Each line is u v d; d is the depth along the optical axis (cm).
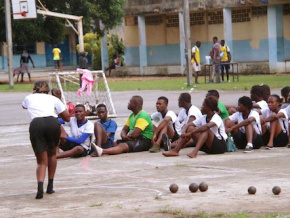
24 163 1734
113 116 2694
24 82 5528
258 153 1697
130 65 6000
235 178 1341
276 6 4906
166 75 5594
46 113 1283
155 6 5478
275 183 1268
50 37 5378
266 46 5106
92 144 1744
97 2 5484
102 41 5959
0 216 1095
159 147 1794
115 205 1133
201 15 5450
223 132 1700
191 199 1152
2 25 5131
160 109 1867
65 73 2630
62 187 1339
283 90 1928
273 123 1777
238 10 5209
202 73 5391
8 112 3089
